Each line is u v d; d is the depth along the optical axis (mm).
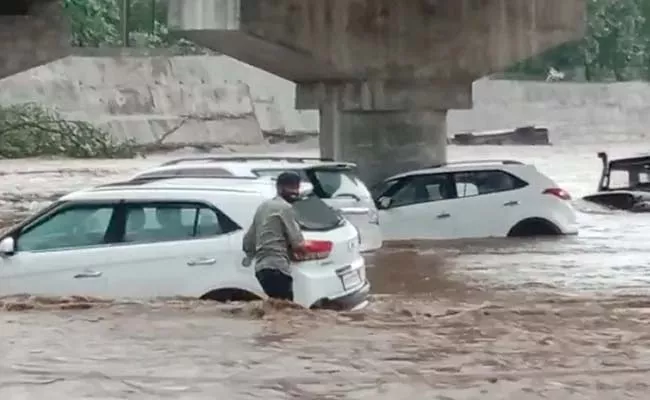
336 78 50000
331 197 37281
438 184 45406
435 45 49219
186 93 133250
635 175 57750
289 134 135375
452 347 19062
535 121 145000
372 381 16453
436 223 44938
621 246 42875
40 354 18422
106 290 23828
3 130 115812
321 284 22688
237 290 23047
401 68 49000
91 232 24125
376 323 21578
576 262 38656
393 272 36094
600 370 17141
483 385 16188
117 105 129000
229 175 36656
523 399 15398
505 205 45250
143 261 23594
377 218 38906
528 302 28250
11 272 24172
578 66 161625
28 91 126000
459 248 42125
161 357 18172
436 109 50188
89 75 130625
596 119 146625
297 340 19594
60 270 24031
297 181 22734
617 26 163250
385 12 48562
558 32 50250
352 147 50188
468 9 49531
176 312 21984
